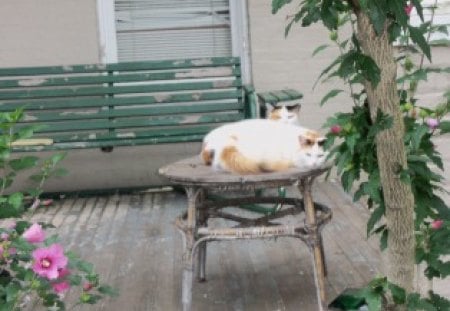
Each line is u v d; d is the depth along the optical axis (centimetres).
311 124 643
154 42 651
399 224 205
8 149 281
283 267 442
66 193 640
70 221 561
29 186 627
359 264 441
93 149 644
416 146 234
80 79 620
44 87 623
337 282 413
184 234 360
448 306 245
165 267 449
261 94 575
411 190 221
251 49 640
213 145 370
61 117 616
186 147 652
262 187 347
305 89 641
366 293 217
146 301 396
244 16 641
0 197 285
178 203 607
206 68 621
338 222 530
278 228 355
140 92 623
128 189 647
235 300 394
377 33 171
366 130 244
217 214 409
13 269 271
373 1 165
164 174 367
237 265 448
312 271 432
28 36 629
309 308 380
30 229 271
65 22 632
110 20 641
